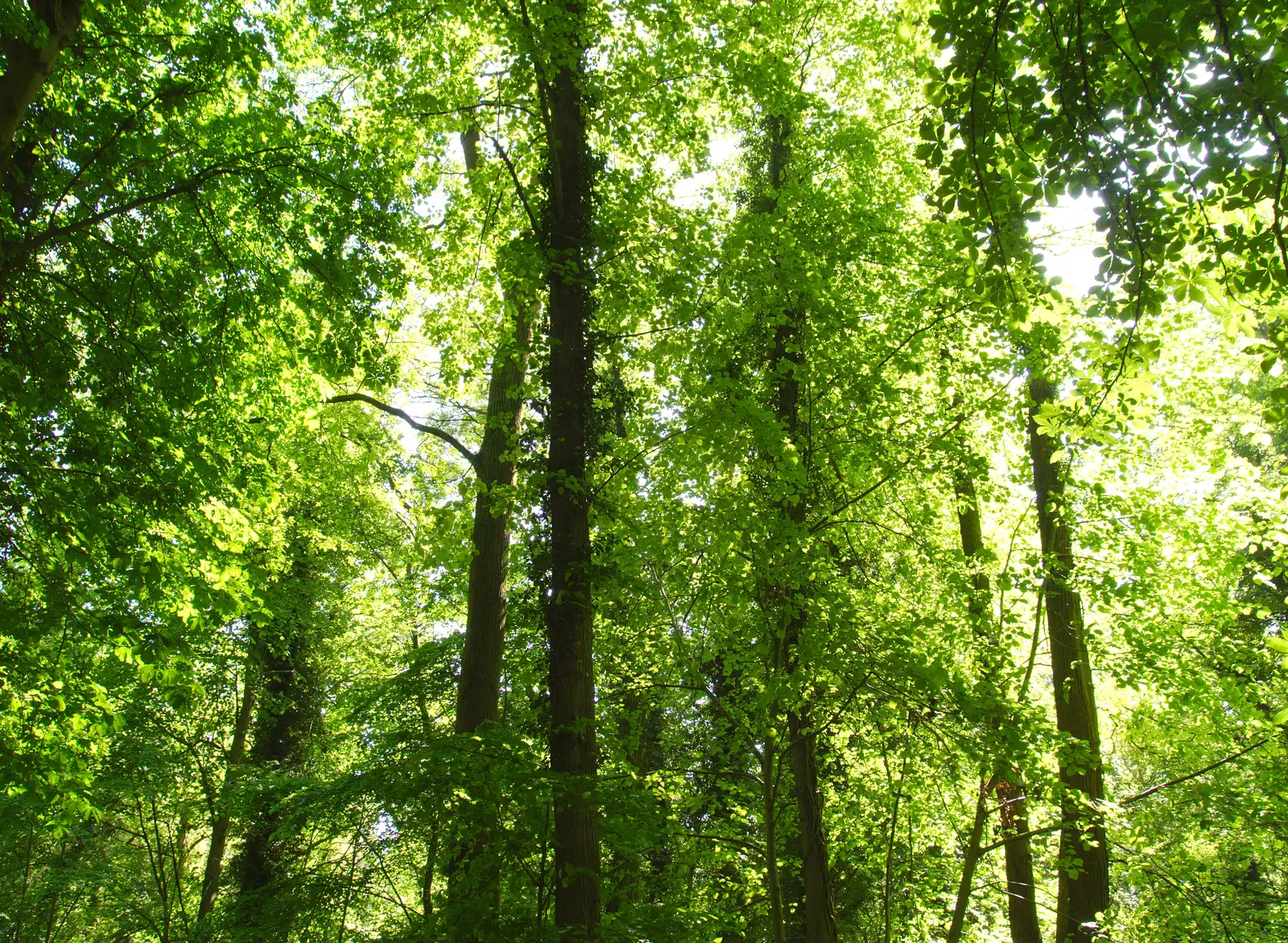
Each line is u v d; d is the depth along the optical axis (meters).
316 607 15.09
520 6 7.60
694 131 9.07
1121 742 11.96
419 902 11.27
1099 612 8.57
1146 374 4.11
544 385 8.19
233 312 8.17
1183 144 3.29
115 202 7.62
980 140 3.80
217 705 13.52
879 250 8.57
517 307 9.00
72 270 7.68
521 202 9.69
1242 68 3.04
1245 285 3.53
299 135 8.20
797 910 10.76
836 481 8.95
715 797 9.55
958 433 8.42
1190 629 8.91
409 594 14.67
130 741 11.23
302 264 8.34
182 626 7.78
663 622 8.90
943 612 8.22
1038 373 7.74
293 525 13.58
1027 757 6.55
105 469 7.12
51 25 6.04
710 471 8.21
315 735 15.03
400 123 9.23
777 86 8.54
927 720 7.41
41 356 7.25
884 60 10.01
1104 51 3.57
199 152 7.91
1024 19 3.73
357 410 12.49
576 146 8.44
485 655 9.53
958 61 3.77
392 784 5.29
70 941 13.27
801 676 7.12
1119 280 3.79
